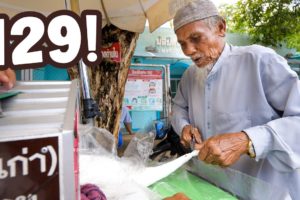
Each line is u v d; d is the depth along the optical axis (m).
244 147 1.10
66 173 0.34
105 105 2.20
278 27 4.29
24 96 0.56
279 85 1.24
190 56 1.33
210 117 1.49
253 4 4.48
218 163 1.05
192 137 1.47
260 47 1.35
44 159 0.34
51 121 0.39
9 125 0.37
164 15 2.48
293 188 1.30
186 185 0.99
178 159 1.08
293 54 6.37
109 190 0.79
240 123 1.35
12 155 0.33
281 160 1.20
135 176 0.96
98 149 1.04
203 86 1.53
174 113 1.78
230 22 5.08
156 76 5.40
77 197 0.43
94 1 2.46
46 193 0.34
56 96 0.56
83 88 1.11
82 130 1.06
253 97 1.31
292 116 1.18
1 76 0.66
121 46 2.41
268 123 1.17
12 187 0.33
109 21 2.45
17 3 2.11
